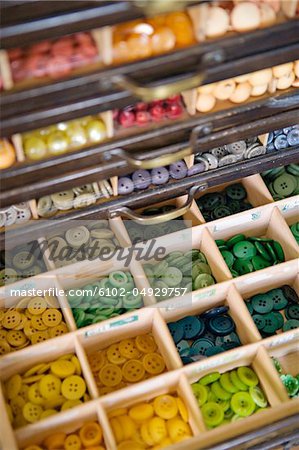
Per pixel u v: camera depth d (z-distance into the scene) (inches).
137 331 28.4
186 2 21.5
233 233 30.1
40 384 27.0
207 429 26.1
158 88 22.8
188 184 28.1
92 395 26.2
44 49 22.6
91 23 21.5
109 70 22.5
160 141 25.5
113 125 25.0
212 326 28.5
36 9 21.0
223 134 26.2
